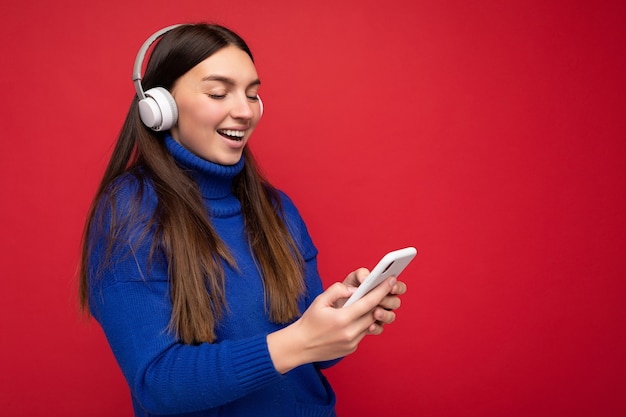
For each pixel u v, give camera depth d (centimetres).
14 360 184
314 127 191
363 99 193
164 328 95
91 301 100
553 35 198
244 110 107
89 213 107
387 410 205
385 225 198
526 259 204
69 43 178
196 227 105
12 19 175
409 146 196
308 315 89
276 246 117
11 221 180
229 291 107
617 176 204
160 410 91
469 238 202
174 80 108
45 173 180
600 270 206
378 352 203
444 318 204
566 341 208
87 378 188
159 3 181
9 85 176
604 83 201
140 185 104
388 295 96
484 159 200
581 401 210
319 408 117
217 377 87
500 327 205
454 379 206
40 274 183
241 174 124
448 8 194
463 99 197
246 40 186
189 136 109
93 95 180
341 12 189
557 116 201
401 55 193
